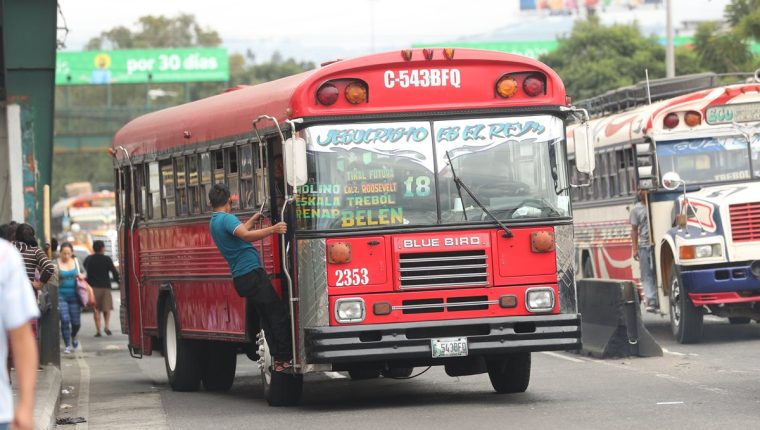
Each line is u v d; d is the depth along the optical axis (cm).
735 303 3447
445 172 2273
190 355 2947
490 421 2098
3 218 4428
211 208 2722
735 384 2519
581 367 2994
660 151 3662
